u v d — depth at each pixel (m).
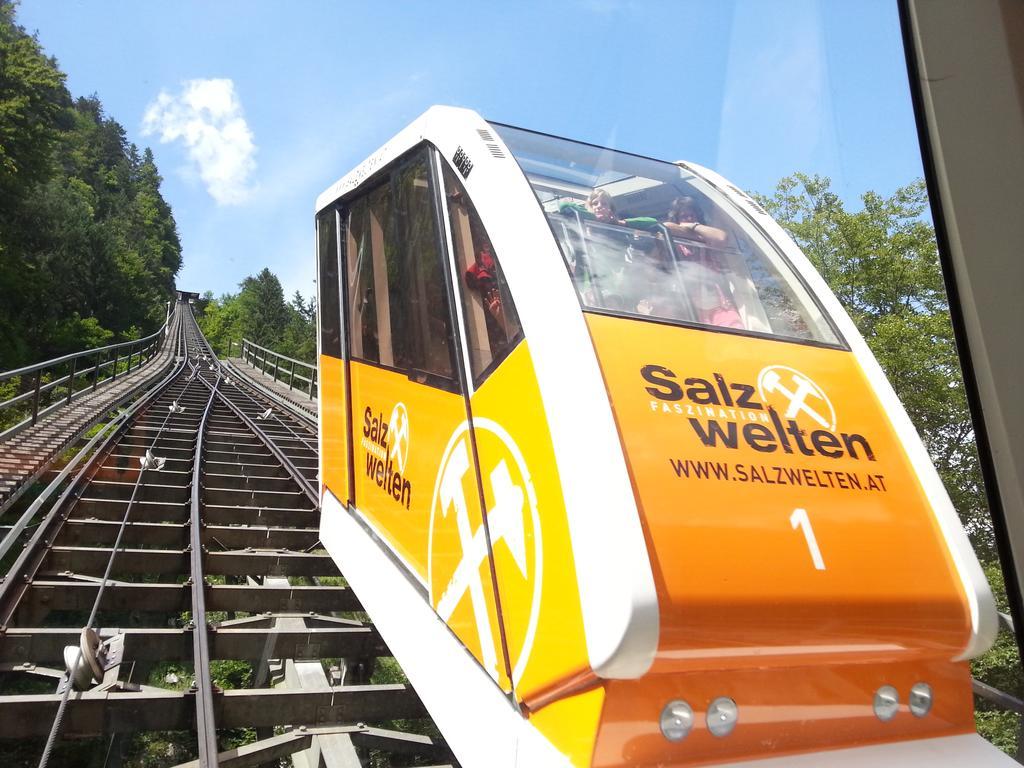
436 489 3.75
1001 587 3.86
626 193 3.89
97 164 84.00
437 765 4.27
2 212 43.25
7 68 39.56
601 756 2.50
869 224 4.59
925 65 2.25
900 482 3.10
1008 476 2.22
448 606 3.52
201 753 3.56
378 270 4.95
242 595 6.00
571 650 2.57
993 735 3.71
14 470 9.42
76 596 5.75
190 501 8.69
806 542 2.74
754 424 2.99
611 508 2.54
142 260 74.56
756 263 3.86
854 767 2.73
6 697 4.06
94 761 4.65
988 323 2.22
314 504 9.18
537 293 3.02
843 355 3.52
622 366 2.92
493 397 3.21
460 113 3.97
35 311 42.56
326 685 4.73
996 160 2.19
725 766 2.61
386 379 4.67
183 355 50.03
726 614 2.49
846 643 2.68
